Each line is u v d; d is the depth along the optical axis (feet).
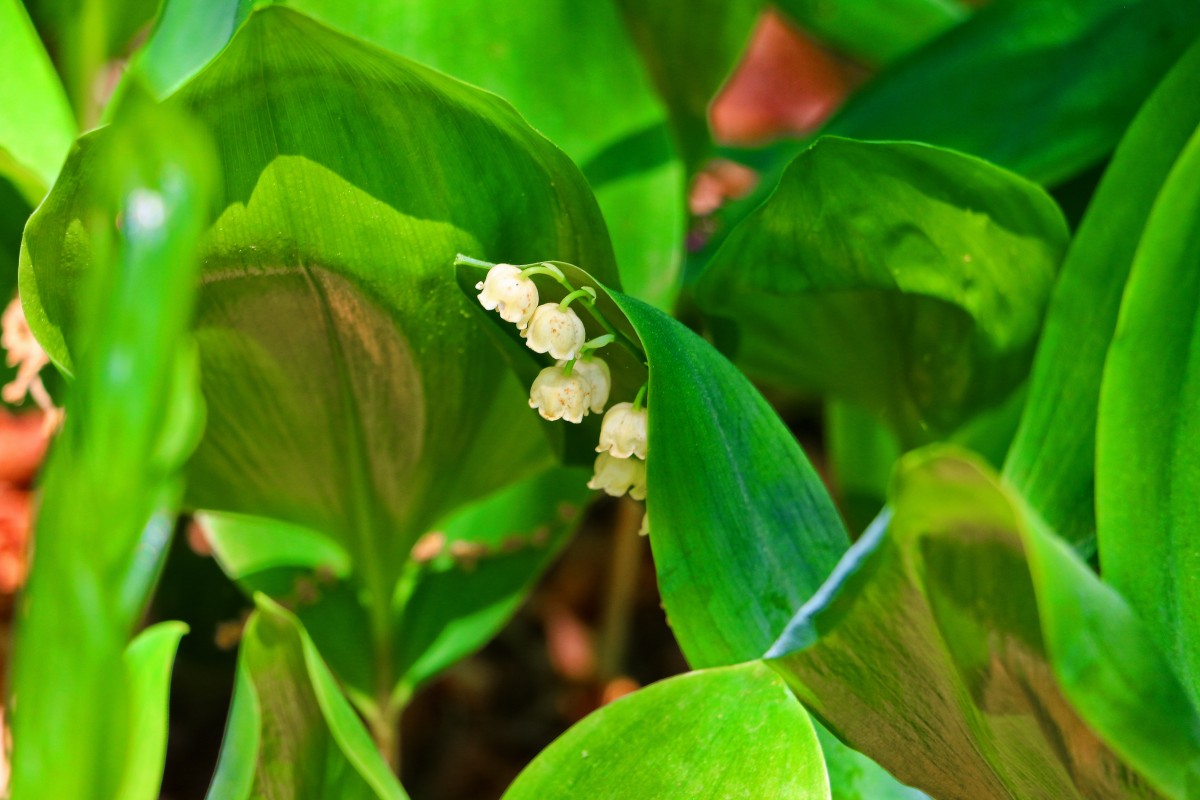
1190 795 1.05
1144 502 1.19
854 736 1.17
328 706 1.17
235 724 1.18
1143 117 1.27
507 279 1.19
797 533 1.20
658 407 1.17
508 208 1.22
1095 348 1.26
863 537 1.12
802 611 1.14
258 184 1.19
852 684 1.13
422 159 1.20
